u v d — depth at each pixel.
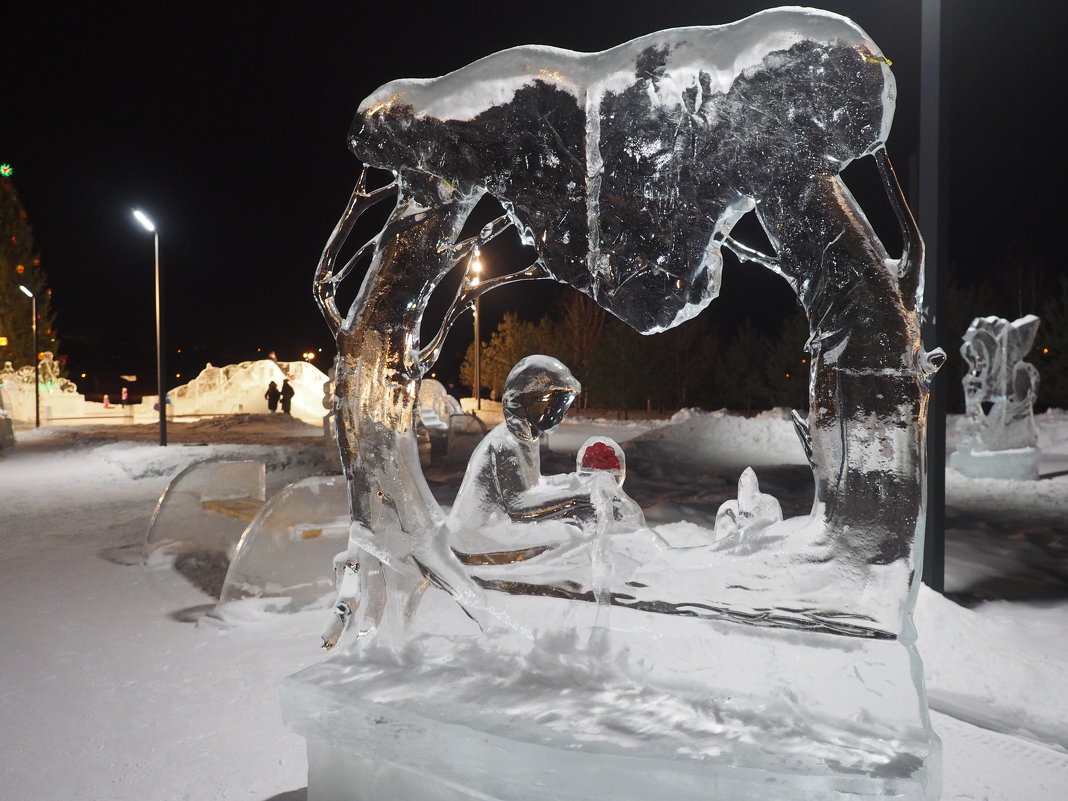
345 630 2.92
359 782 2.55
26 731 4.02
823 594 2.30
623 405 36.84
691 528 6.63
